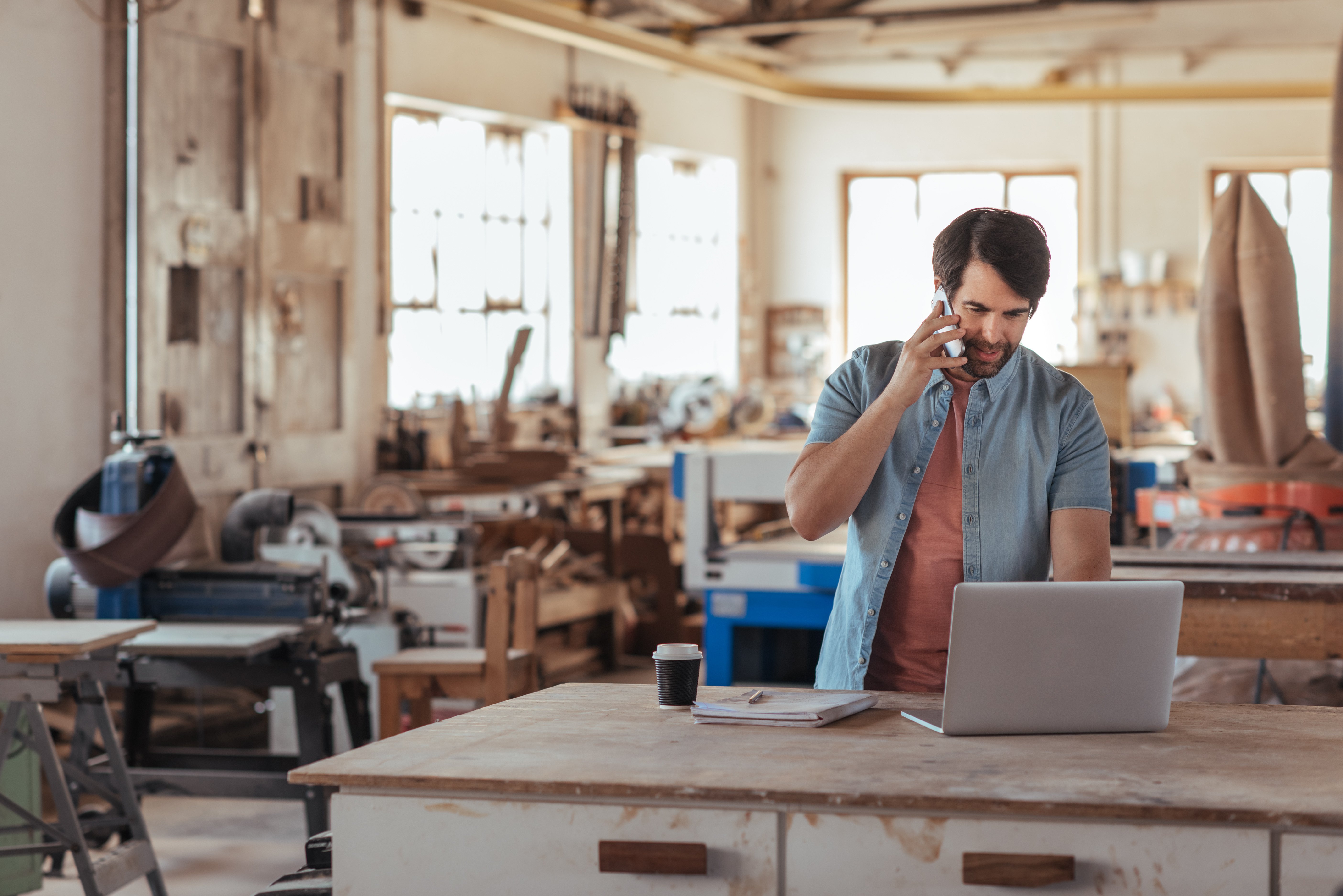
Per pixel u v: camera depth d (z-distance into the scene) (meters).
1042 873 1.54
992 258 2.07
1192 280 11.60
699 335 11.81
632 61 10.22
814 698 2.04
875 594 2.22
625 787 1.62
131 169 5.91
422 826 1.67
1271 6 11.09
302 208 6.86
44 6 5.62
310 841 2.09
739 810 1.60
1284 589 2.89
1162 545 4.87
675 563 7.64
